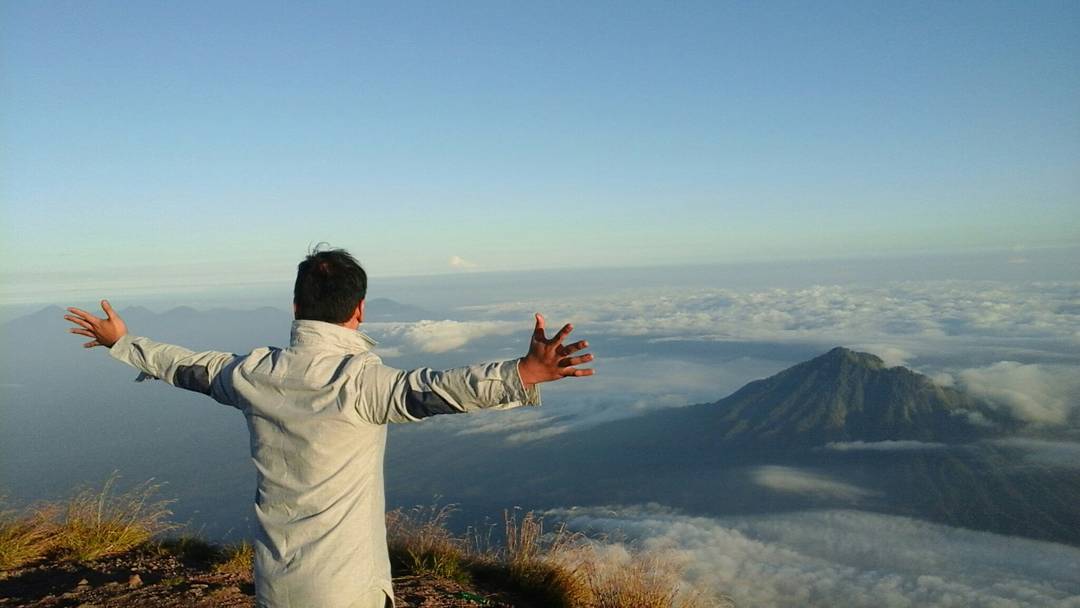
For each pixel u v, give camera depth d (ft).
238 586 16.87
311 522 6.21
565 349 5.37
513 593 18.75
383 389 6.00
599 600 18.47
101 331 7.57
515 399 5.51
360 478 6.40
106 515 20.49
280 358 6.63
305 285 6.75
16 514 19.56
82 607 14.53
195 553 20.10
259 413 6.53
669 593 18.43
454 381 5.63
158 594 15.64
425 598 16.85
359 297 6.91
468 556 20.45
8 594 15.62
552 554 19.65
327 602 6.03
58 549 19.16
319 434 6.21
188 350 7.53
